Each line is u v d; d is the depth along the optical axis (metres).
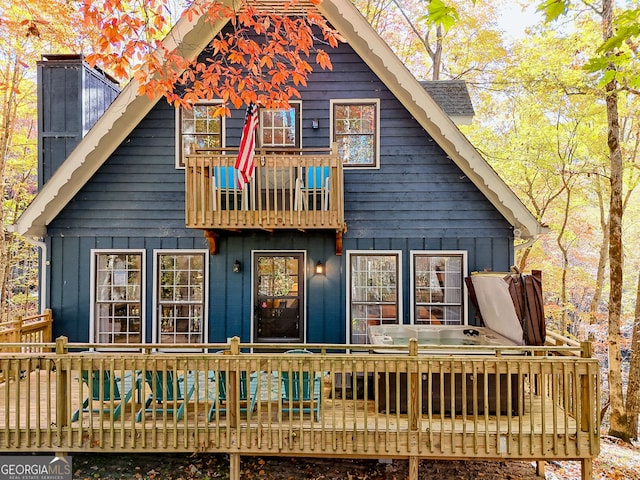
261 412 5.61
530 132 12.46
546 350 5.20
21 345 5.01
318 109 7.93
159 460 5.80
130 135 7.96
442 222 7.84
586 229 15.07
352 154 7.96
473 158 7.17
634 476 6.25
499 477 5.65
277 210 6.79
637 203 15.77
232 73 7.83
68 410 5.04
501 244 7.78
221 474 5.46
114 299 7.95
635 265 16.73
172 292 7.97
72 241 7.93
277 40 7.02
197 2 6.48
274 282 7.96
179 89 7.88
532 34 11.49
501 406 5.46
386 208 7.91
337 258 7.92
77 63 8.01
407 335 7.13
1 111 14.02
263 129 7.95
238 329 7.91
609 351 9.60
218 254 7.96
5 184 15.65
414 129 7.89
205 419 5.07
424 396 5.51
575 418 5.00
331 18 7.64
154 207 7.95
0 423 5.28
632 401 9.50
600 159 12.07
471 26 14.48
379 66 7.55
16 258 17.02
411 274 7.86
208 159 6.82
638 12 2.84
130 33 5.45
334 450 5.02
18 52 10.08
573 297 17.25
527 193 13.80
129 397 5.76
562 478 5.79
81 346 5.06
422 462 5.96
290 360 5.05
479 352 5.70
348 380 6.83
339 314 7.88
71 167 7.19
